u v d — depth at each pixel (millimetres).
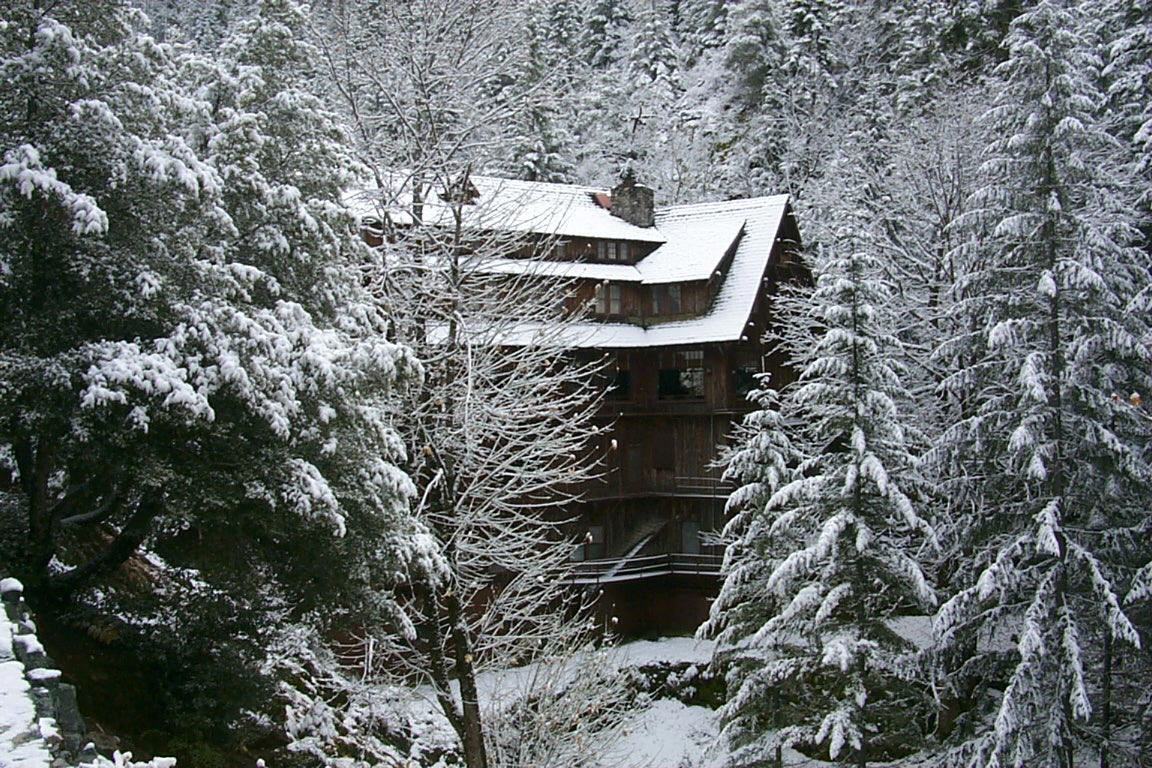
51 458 14609
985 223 24141
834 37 57562
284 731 17484
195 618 15188
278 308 15008
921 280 32969
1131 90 29875
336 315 16750
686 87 64250
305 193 16781
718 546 34938
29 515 14367
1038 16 22172
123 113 13727
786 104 52500
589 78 57188
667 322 35500
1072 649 19484
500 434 18750
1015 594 22469
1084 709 18766
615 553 35156
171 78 15828
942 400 30078
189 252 14000
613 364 34844
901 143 37844
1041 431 21234
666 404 35219
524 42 20516
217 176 14562
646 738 28766
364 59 18422
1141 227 30203
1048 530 20188
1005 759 20172
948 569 27625
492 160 20281
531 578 19859
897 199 35688
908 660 22078
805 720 23688
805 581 24141
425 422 18031
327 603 15180
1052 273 21531
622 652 32906
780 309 34062
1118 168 28797
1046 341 22281
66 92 13375
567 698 19297
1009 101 23219
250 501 14016
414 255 18531
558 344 19484
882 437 22484
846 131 47812
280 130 16500
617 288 35500
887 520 22391
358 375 14742
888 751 26625
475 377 18000
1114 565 21359
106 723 13281
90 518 15281
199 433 13836
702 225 37719
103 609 15297
